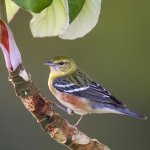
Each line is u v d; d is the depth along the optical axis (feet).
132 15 15.44
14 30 15.35
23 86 13.48
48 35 13.44
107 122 15.42
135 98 15.49
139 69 15.47
